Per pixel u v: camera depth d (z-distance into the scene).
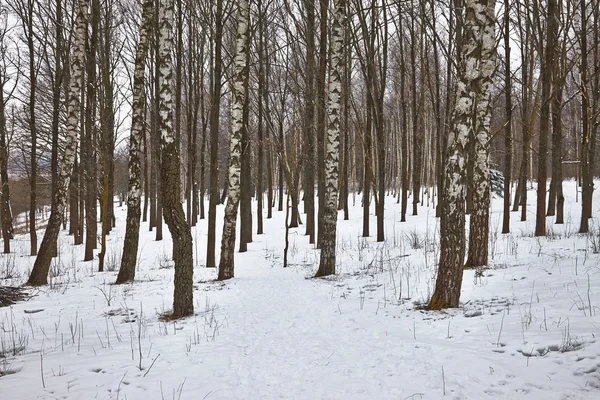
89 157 17.73
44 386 4.28
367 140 18.20
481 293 7.37
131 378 4.49
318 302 8.37
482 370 4.18
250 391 4.14
